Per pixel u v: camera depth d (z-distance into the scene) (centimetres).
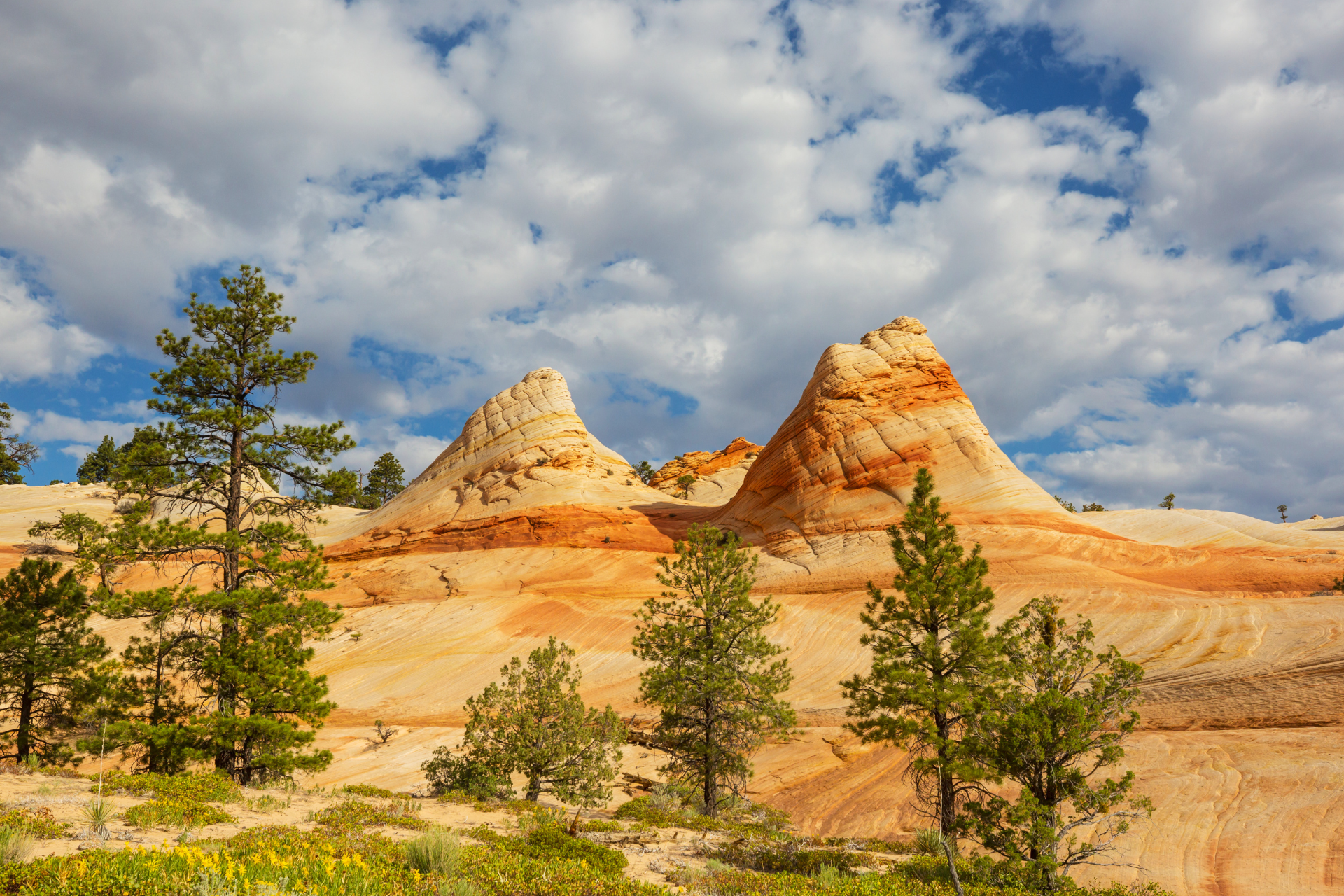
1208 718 3122
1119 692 1570
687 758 2716
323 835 1191
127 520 2078
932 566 2306
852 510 6481
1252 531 6394
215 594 2089
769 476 7375
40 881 668
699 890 1158
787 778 3262
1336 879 1800
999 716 1638
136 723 2008
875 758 3291
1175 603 4316
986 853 2023
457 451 9469
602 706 4206
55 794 1264
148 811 1187
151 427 2202
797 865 1509
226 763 2097
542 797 2777
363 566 7381
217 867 746
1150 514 6969
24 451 10644
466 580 6694
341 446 2384
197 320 2367
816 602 5347
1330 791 2253
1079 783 1506
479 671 4741
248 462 2361
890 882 1295
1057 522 5938
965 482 6419
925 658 2239
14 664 2333
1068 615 4438
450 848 1023
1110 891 1488
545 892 952
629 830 1845
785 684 2755
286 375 2470
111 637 4700
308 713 2153
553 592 6238
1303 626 3681
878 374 7512
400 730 3991
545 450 8750
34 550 6831
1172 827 2173
